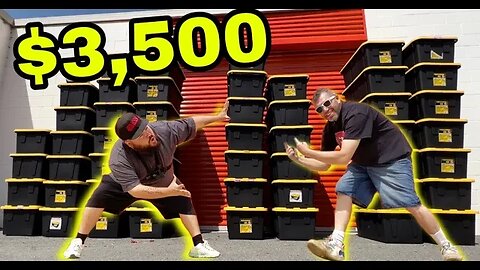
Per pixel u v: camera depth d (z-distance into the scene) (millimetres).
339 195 2711
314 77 5336
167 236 4395
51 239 4102
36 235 4383
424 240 3852
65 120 4508
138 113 4414
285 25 5418
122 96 4512
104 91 4531
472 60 4969
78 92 4551
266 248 3488
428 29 5125
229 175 4125
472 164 4746
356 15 5309
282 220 4027
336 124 2621
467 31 5051
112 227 4234
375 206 3922
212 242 3863
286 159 4109
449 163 3816
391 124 2568
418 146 4035
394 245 3645
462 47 5012
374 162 2541
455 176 3795
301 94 4227
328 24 5332
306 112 4176
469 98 4879
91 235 4227
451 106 3939
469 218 3740
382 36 5191
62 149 4434
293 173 4082
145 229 4230
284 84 4258
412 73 4184
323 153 2432
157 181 2580
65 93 4551
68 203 4312
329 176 5031
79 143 4438
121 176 2404
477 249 3477
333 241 2584
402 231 3775
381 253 3188
